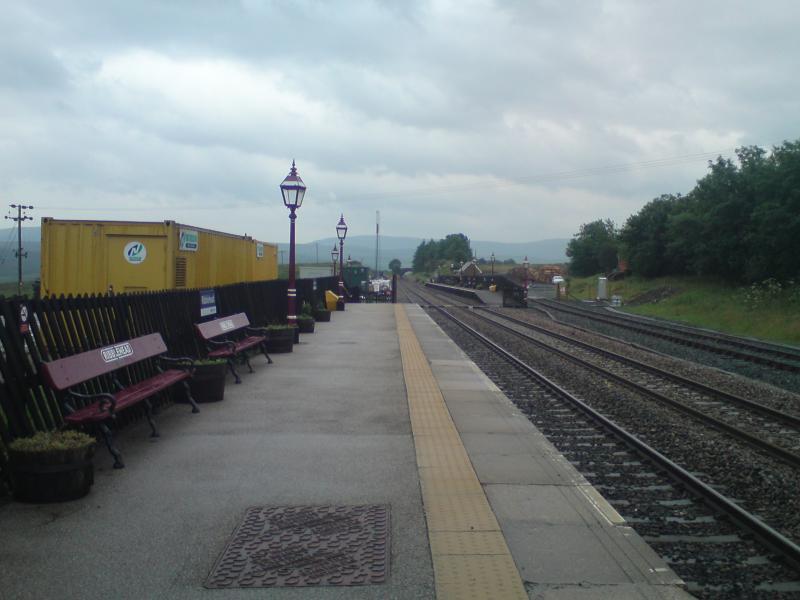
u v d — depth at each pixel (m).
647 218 64.12
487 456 7.38
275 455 7.23
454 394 11.25
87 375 7.02
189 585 4.30
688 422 10.48
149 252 15.81
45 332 6.93
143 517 5.44
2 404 5.99
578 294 66.06
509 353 18.62
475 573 4.49
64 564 4.59
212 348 11.94
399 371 13.27
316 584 4.33
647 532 5.89
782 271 40.75
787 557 5.20
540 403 11.70
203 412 9.34
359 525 5.30
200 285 18.12
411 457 7.21
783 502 6.87
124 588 4.26
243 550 4.82
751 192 46.22
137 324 9.20
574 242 91.00
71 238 15.83
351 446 7.63
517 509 5.72
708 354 20.69
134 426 8.48
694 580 4.91
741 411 11.54
